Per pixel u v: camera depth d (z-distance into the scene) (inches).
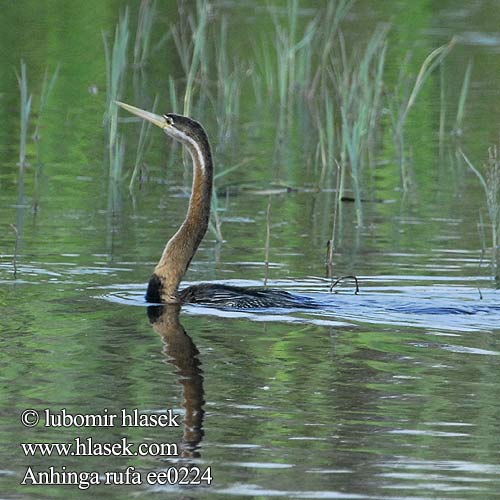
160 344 574.6
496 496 410.9
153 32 1482.5
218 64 1272.1
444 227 861.8
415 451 449.4
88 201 919.0
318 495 412.5
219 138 1147.9
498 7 1674.5
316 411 488.1
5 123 1168.2
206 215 667.4
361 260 764.6
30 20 1509.6
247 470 433.4
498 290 690.8
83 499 414.0
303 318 627.8
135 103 1224.8
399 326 616.1
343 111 932.0
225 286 665.0
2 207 890.1
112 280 700.7
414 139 1163.3
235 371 537.0
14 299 652.1
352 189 989.2
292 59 1270.9
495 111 1254.3
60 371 531.5
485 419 481.7
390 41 1456.7
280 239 823.7
